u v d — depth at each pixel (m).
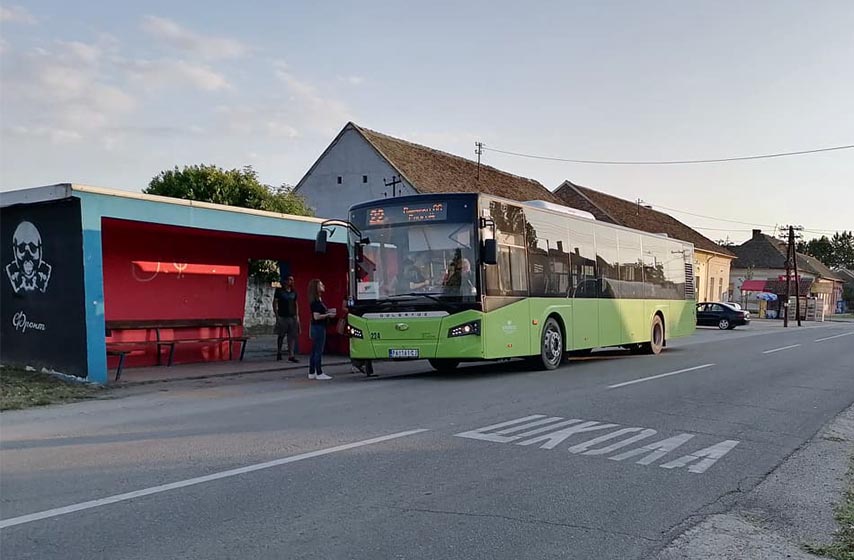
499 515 5.39
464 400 10.66
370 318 13.23
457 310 12.73
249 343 23.69
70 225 12.66
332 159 37.53
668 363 17.55
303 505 5.50
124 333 15.36
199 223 14.25
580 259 16.52
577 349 16.20
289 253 19.41
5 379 12.28
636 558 4.67
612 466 6.94
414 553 4.59
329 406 10.15
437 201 13.05
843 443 8.44
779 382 14.00
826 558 4.80
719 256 63.44
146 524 5.04
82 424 8.88
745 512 5.74
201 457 6.98
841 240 134.25
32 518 5.16
